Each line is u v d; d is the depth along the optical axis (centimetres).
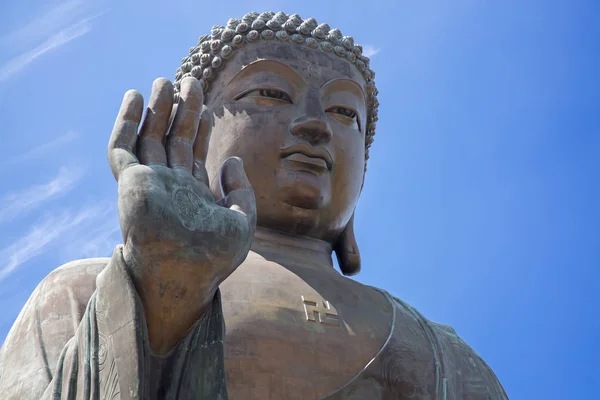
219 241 1279
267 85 1714
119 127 1353
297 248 1695
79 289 1575
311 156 1681
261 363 1485
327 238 1742
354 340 1552
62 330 1524
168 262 1257
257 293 1550
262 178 1677
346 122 1747
